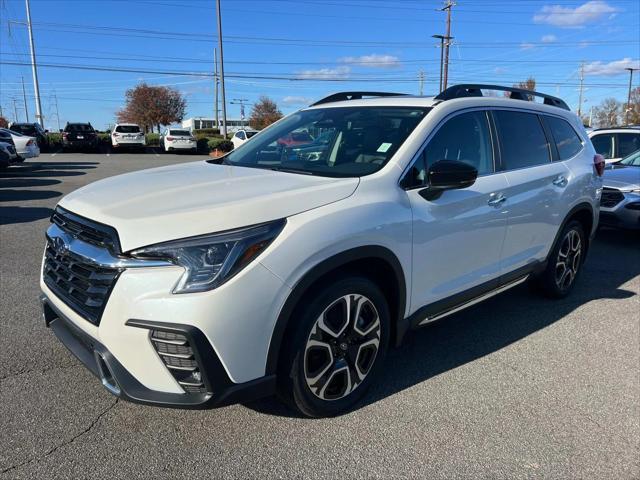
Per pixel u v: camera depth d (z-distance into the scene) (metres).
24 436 2.72
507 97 4.30
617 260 6.70
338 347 2.87
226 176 3.21
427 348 3.96
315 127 3.84
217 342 2.35
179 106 65.81
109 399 3.08
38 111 42.56
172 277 2.31
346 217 2.74
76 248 2.62
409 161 3.21
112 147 34.72
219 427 2.86
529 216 4.15
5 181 14.05
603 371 3.64
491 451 2.74
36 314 4.29
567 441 2.85
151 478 2.46
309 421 2.94
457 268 3.53
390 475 2.54
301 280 2.55
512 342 4.09
